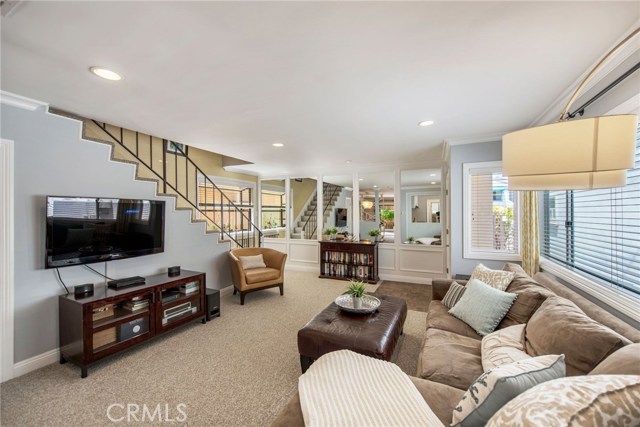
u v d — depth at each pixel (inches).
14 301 87.9
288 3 49.9
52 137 96.7
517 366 43.1
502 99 93.7
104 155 112.0
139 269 126.3
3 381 85.0
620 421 27.6
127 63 70.9
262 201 278.8
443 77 78.6
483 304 85.5
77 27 56.5
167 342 111.1
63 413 72.1
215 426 68.5
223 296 172.1
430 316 97.6
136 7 50.7
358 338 80.4
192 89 85.5
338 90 86.7
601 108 79.4
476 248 146.3
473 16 53.7
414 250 209.9
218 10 51.8
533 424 27.9
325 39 61.1
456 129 127.3
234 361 97.3
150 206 124.3
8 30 57.0
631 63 65.7
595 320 62.0
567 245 107.8
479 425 38.8
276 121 115.6
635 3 49.6
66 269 100.8
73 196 100.9
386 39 61.2
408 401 48.8
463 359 67.4
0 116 85.2
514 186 58.7
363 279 211.0
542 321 63.6
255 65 72.1
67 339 93.1
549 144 45.6
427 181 233.1
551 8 51.4
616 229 78.3
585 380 32.6
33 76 77.0
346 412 45.6
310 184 270.1
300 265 256.1
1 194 85.4
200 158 217.6
